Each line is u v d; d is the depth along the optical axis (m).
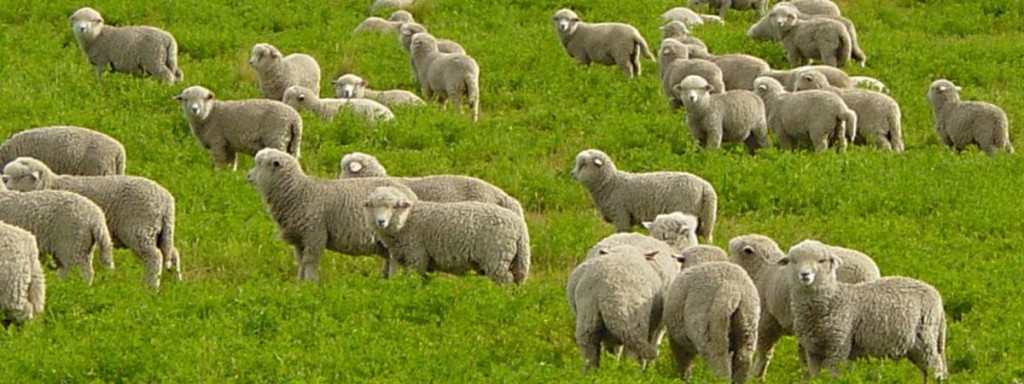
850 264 35.16
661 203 43.38
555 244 43.59
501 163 51.94
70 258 37.41
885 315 32.16
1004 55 69.50
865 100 54.34
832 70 60.16
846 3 78.62
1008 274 41.16
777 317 33.69
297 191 40.25
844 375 31.52
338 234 40.25
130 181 39.28
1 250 34.03
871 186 49.09
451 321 36.22
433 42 60.75
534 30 71.38
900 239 44.44
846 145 53.31
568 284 33.88
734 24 76.31
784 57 68.50
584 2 76.12
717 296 31.05
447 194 41.19
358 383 32.28
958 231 46.19
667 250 35.06
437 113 56.97
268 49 58.50
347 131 54.00
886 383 31.61
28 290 34.47
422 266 38.53
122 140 52.12
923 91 63.69
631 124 56.12
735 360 31.80
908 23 75.69
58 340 33.88
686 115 53.88
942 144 55.88
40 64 62.72
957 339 35.84
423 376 32.59
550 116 57.94
